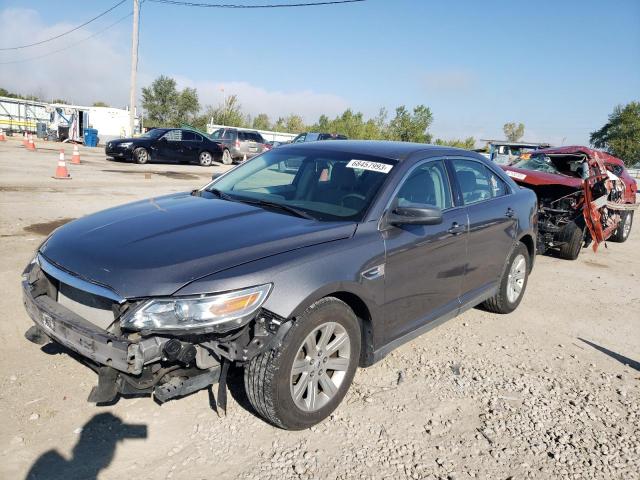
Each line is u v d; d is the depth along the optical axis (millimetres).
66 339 2824
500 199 4895
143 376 2697
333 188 3805
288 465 2783
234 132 26312
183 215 3482
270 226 3268
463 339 4660
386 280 3406
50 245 3199
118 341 2555
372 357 3482
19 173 13023
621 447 3176
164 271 2680
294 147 4602
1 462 2639
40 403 3146
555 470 2920
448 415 3389
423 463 2895
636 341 5012
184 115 57094
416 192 3857
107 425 3008
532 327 5133
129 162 20531
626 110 63594
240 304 2648
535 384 3910
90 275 2760
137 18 28891
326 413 3182
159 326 2562
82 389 3324
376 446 3008
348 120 54781
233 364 3297
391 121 53281
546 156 9328
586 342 4863
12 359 3613
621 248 10211
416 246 3629
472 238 4281
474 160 4707
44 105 36062
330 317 3041
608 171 9195
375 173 3801
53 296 3090
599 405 3668
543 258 8625
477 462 2941
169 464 2736
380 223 3467
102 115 33938
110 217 3535
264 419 3164
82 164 17391
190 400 3320
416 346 4426
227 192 4148
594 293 6605
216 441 2939
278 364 2807
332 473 2754
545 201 8555
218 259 2789
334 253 3082
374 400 3496
